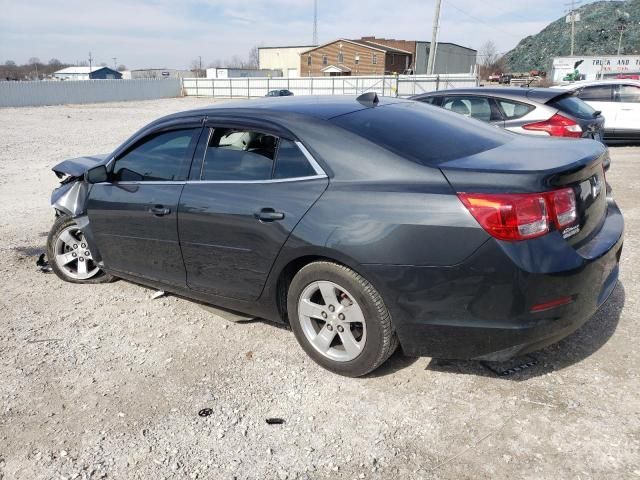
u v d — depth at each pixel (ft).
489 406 10.07
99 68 326.44
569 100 27.96
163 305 14.93
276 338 12.91
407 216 9.58
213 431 9.72
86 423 10.03
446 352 9.95
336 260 10.34
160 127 13.57
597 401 10.07
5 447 9.44
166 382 11.27
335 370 11.18
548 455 8.79
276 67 287.89
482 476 8.43
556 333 9.56
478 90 28.55
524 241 9.07
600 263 9.93
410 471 8.60
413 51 261.65
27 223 24.21
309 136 11.00
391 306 9.97
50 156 48.57
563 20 371.56
